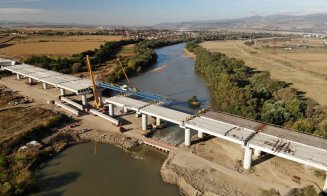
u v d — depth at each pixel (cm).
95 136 8194
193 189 5797
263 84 12550
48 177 6347
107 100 9388
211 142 7744
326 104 10962
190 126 7262
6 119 8950
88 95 11862
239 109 9162
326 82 14450
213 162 6781
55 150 7444
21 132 7988
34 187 5944
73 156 7262
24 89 12638
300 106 9438
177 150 7331
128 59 19638
